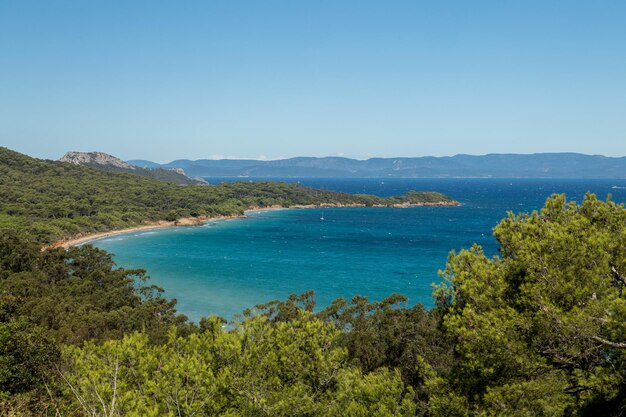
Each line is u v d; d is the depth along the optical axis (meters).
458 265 16.53
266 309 66.31
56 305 58.59
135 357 18.56
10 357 20.70
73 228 146.25
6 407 16.08
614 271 13.50
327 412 17.80
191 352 19.72
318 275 98.56
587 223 14.98
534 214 16.53
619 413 12.29
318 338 20.25
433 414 16.34
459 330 14.05
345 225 191.38
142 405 15.02
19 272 83.31
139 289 81.62
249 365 18.09
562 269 13.61
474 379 14.91
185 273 100.44
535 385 13.08
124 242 143.12
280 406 16.50
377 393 20.03
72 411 15.62
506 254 16.81
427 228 180.12
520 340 13.21
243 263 111.94
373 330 41.62
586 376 13.06
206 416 15.88
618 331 11.73
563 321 12.30
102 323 54.81
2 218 140.50
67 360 22.78
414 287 88.12
